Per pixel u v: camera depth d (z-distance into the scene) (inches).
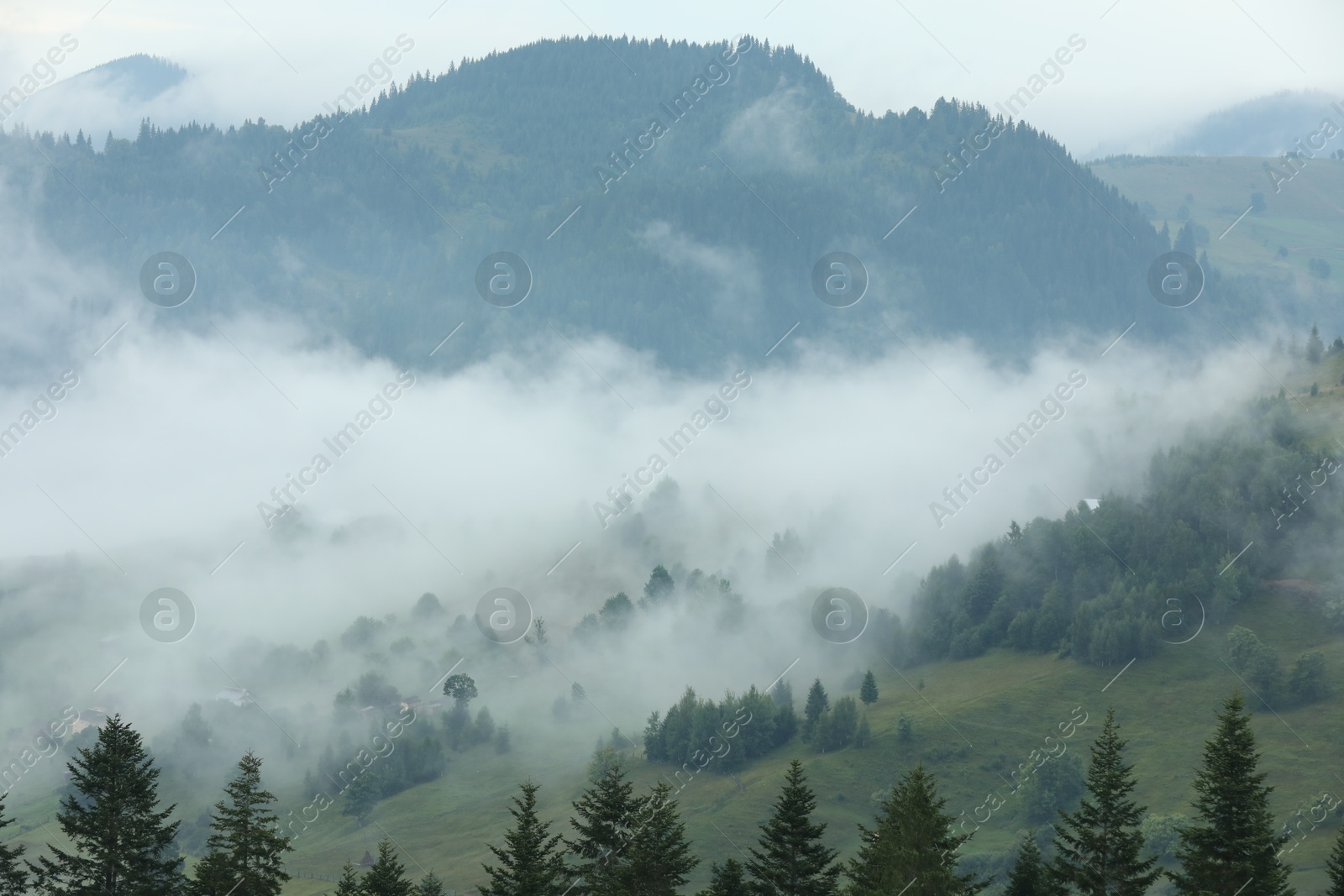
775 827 3009.4
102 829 2984.7
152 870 3043.8
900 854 2758.4
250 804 3070.9
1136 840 2952.8
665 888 2925.7
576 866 2994.6
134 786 3065.9
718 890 2992.1
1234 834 2849.4
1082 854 3011.8
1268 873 2807.6
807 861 2994.6
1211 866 2817.4
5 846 3021.7
